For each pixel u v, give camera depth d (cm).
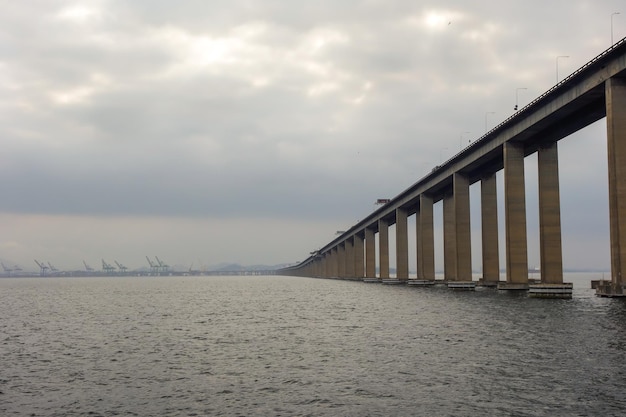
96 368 3100
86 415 2172
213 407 2234
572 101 6919
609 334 3741
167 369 3023
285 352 3500
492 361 2938
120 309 7650
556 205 8131
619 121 6103
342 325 4988
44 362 3334
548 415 1973
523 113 7956
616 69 6041
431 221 13850
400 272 16188
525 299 7325
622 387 2316
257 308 7412
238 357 3359
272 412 2142
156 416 2131
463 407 2105
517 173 8750
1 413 2211
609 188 6153
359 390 2422
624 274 6062
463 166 10725
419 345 3588
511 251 8781
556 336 3731
